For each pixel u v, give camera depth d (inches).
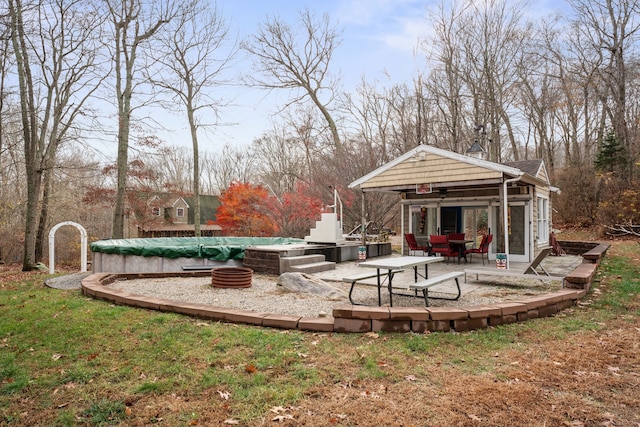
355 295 259.9
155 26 696.4
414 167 423.2
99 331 177.6
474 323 176.4
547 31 919.0
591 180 797.9
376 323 169.9
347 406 109.7
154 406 111.7
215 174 1865.2
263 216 778.8
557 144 1217.4
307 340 161.2
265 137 1266.0
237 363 139.3
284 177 1245.7
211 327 179.0
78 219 1002.7
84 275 374.0
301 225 741.9
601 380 126.9
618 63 797.2
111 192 861.8
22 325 191.9
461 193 475.2
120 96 687.1
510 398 114.0
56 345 163.2
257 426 100.6
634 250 496.1
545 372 132.4
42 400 118.0
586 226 792.9
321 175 777.6
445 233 489.4
